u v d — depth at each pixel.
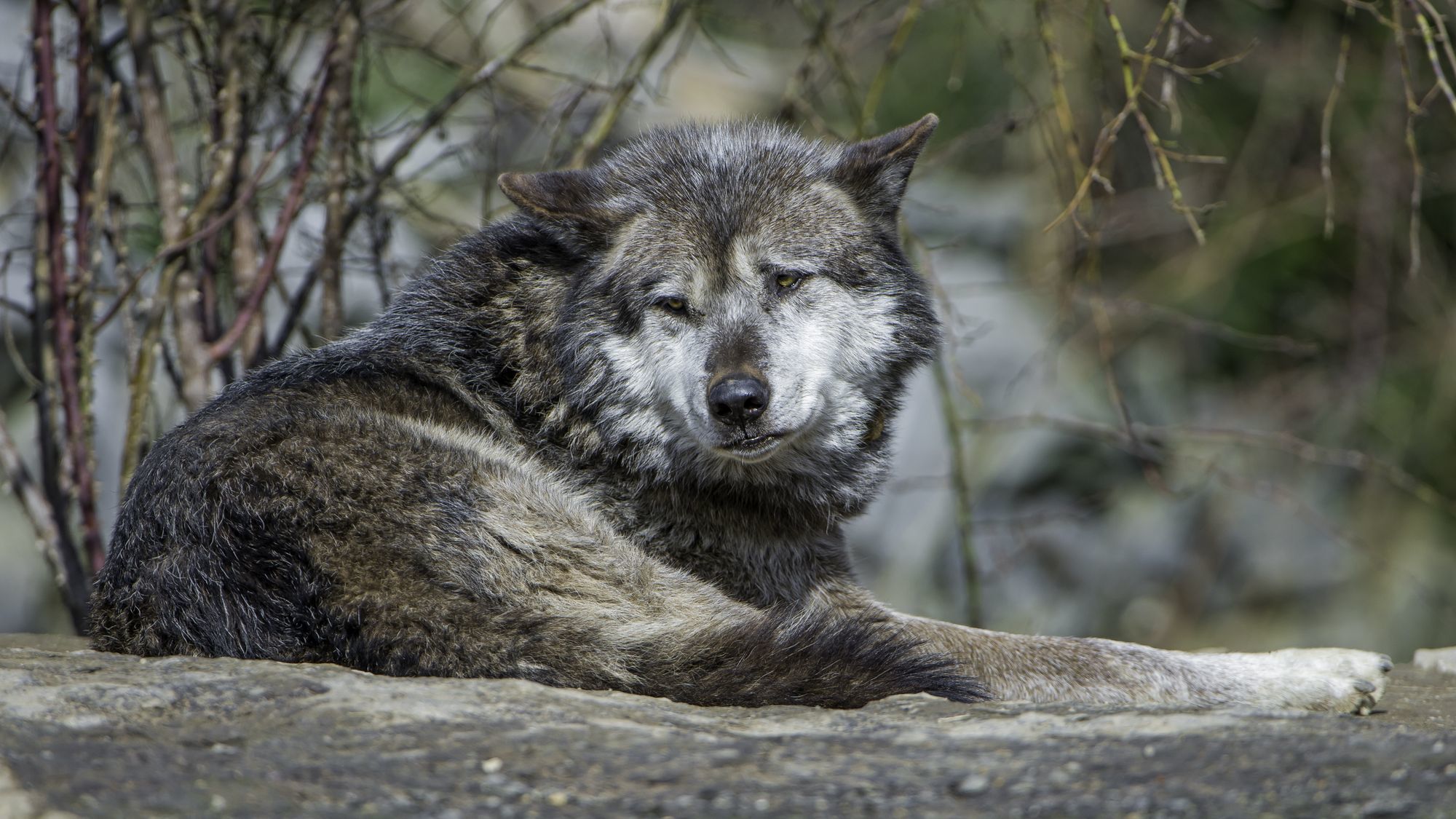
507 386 8.65
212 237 11.54
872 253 8.70
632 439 8.45
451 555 6.96
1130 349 22.70
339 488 7.04
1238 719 5.50
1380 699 7.94
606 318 8.39
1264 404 22.48
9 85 15.46
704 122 9.73
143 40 11.30
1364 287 22.59
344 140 11.73
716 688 6.38
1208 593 21.28
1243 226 22.70
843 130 18.64
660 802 4.61
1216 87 23.39
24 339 16.33
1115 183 23.16
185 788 4.67
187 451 7.32
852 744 5.29
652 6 13.34
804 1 14.12
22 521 17.56
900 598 19.89
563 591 7.25
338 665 6.52
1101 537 21.09
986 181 22.98
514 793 4.68
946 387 13.32
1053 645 7.95
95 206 11.00
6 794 4.45
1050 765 4.95
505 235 8.96
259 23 12.59
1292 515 21.64
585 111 15.63
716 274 8.28
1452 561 21.45
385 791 4.68
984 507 20.70
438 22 17.88
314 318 15.66
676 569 8.03
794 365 8.20
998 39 13.65
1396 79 21.17
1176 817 4.47
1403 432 21.98
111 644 7.25
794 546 8.78
